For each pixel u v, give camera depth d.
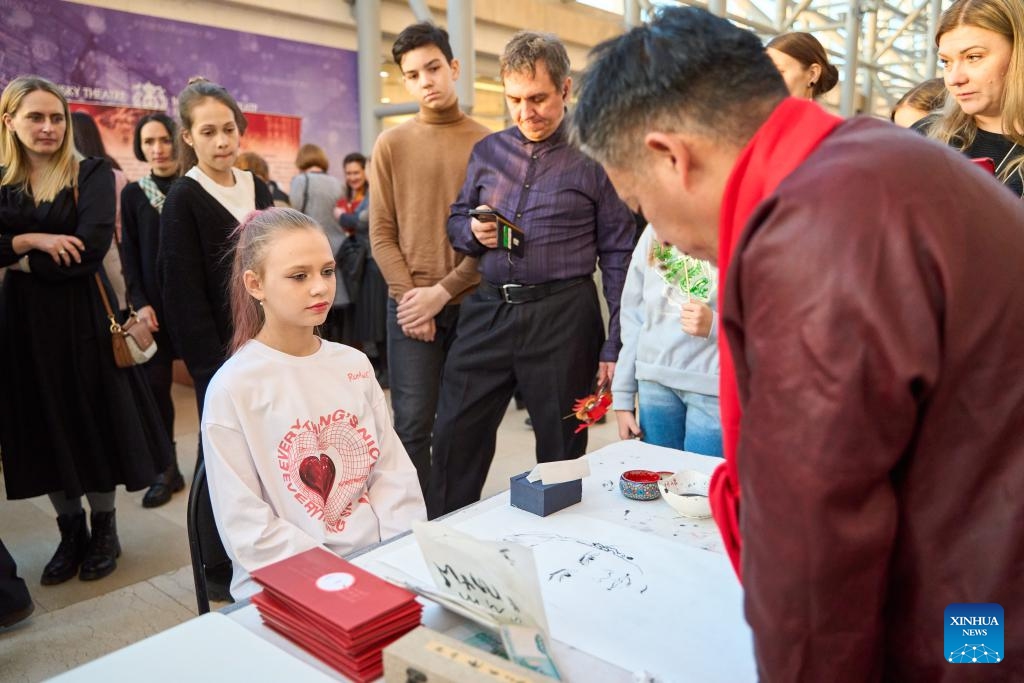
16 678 1.90
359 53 5.10
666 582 0.97
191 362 2.10
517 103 2.03
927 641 0.60
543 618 0.76
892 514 0.55
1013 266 0.58
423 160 2.36
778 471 0.54
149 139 2.95
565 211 2.07
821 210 0.55
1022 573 0.57
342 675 0.79
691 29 0.69
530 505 1.20
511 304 2.12
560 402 2.16
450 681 0.67
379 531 1.50
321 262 1.47
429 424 2.45
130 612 2.21
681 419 1.98
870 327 0.52
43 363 2.29
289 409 1.45
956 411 0.56
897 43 9.34
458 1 3.85
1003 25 1.64
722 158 0.69
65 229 2.35
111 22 4.10
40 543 2.71
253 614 0.92
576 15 6.48
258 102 4.80
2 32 3.71
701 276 1.85
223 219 2.11
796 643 0.56
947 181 0.57
